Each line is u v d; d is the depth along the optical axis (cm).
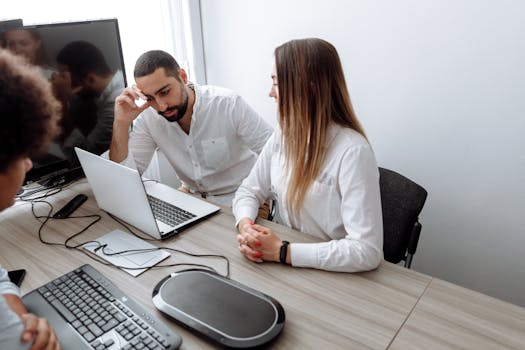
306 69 107
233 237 115
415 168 187
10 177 53
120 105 153
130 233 118
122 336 75
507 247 173
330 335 78
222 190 189
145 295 90
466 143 169
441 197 183
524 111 152
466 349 74
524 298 176
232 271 99
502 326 80
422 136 180
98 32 150
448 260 190
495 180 167
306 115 111
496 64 152
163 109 155
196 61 244
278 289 92
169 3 222
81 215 130
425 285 93
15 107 49
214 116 174
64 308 83
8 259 106
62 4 179
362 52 184
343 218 109
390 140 190
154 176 234
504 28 147
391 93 182
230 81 243
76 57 144
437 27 161
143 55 149
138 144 176
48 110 54
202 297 85
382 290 91
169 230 115
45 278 97
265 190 139
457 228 183
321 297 89
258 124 178
